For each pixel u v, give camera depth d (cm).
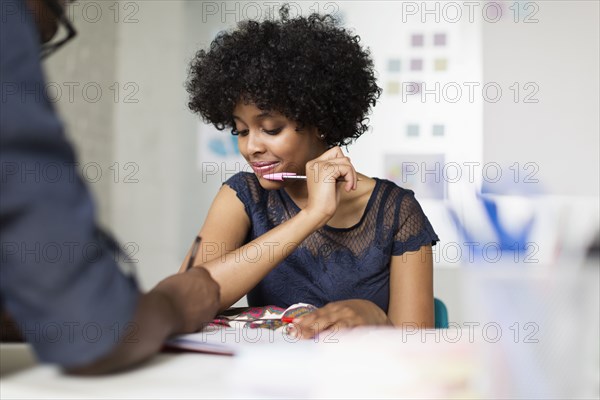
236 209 165
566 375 50
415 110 352
